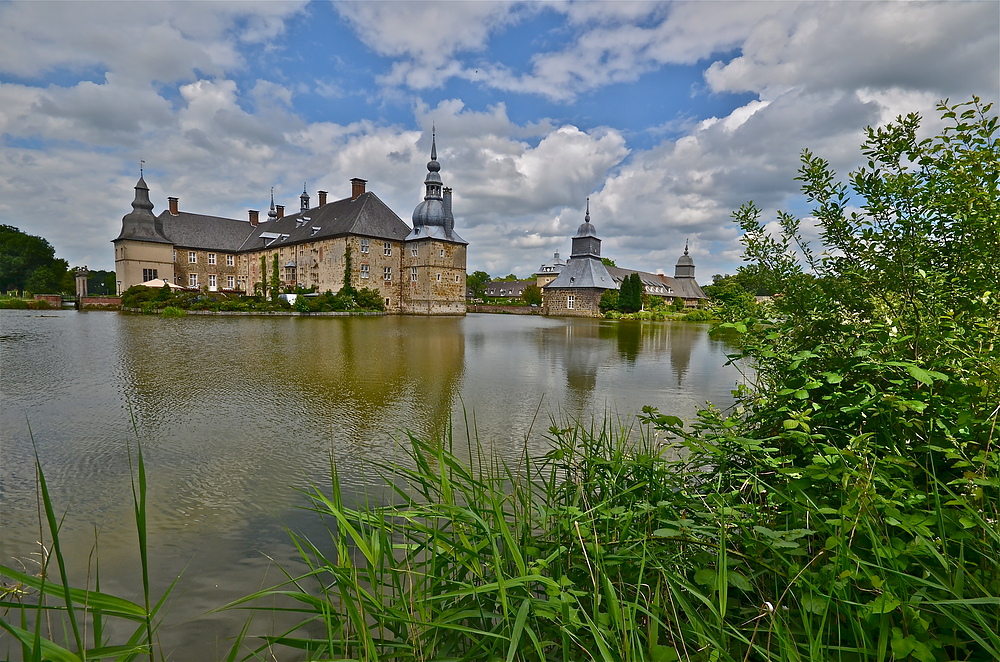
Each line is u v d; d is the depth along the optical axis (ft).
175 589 7.95
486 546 5.95
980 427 5.17
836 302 8.21
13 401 20.75
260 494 11.57
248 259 177.78
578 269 168.35
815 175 8.95
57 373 27.50
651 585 5.75
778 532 5.20
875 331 6.58
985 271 6.80
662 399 23.13
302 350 40.29
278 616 7.32
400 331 65.26
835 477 5.21
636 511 6.51
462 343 50.42
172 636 6.88
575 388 25.75
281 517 10.44
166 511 10.69
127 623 7.16
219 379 26.37
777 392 7.01
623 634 4.50
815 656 4.19
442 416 19.04
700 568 5.70
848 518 4.89
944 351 6.01
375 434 16.48
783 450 7.31
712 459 7.44
